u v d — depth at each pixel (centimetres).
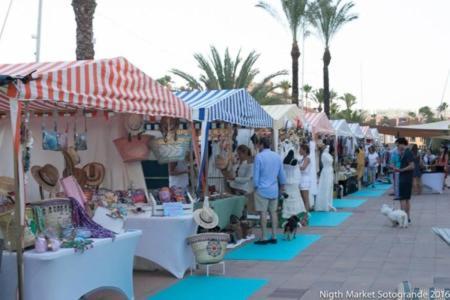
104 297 494
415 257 849
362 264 806
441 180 2041
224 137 1069
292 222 1027
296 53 2894
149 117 864
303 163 1252
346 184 2047
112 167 830
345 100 7825
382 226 1202
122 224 602
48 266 477
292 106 1309
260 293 655
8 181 568
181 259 736
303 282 704
